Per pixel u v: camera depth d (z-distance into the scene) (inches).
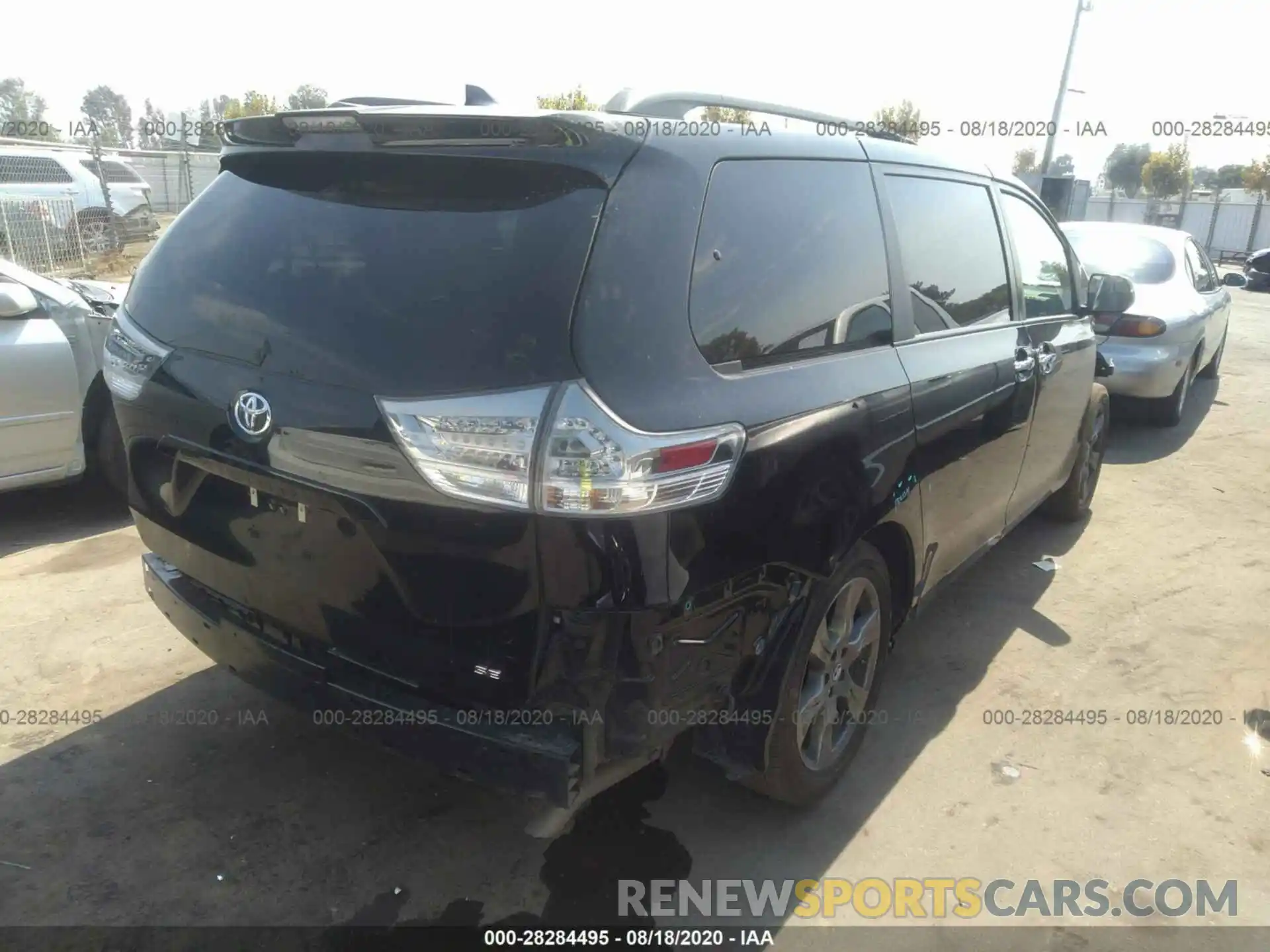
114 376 105.0
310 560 88.2
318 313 86.4
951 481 124.3
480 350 77.7
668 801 114.0
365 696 87.7
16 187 526.0
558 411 74.8
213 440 92.0
